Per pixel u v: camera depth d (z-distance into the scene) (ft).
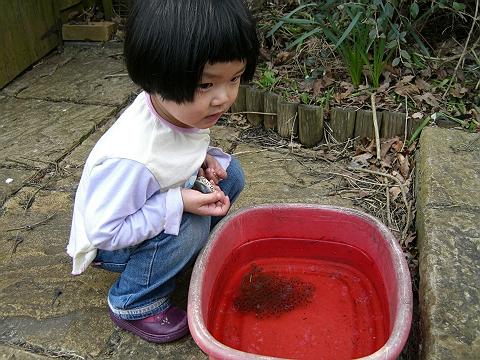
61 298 5.17
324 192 6.61
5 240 5.97
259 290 5.17
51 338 4.77
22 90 9.29
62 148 7.63
